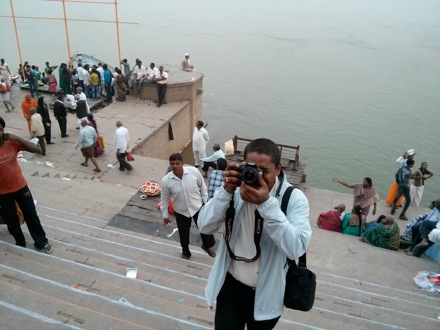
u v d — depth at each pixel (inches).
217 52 1843.0
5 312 145.1
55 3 2696.9
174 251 289.0
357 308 223.1
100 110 731.4
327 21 2687.0
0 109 692.7
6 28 2055.9
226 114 1160.8
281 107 1237.1
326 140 1036.5
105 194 424.2
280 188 96.7
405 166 476.4
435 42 2192.4
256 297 98.9
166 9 2864.2
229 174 92.7
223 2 3321.9
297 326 170.4
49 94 784.3
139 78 779.4
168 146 742.5
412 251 370.0
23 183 209.9
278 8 3142.2
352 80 1523.1
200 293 209.0
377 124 1139.9
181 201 248.5
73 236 273.7
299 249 89.9
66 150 565.9
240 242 99.3
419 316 223.9
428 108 1267.2
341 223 415.2
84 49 1768.0
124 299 176.9
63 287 170.9
